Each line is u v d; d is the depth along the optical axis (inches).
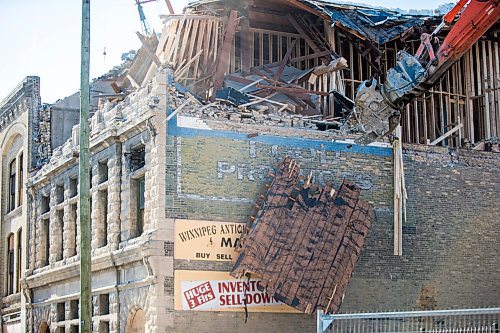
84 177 913.5
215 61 1267.2
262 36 1366.9
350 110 1246.3
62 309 1434.5
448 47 956.0
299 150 1182.9
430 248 1247.5
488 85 1381.6
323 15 1304.1
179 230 1103.6
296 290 1077.8
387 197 1229.7
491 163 1314.0
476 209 1289.4
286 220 1101.7
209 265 1111.6
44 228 1549.0
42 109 1662.2
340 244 1112.8
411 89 997.8
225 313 1107.3
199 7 1315.2
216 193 1130.0
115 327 1197.7
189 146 1126.4
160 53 1300.4
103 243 1279.5
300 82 1291.8
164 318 1079.0
